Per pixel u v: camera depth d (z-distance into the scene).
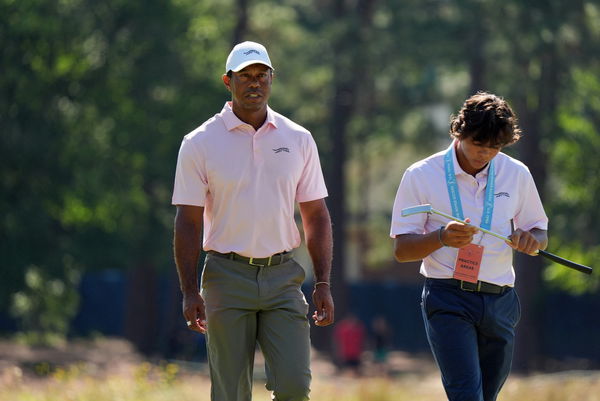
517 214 22.81
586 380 57.22
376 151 162.00
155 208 120.38
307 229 23.08
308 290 150.12
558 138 110.88
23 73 91.12
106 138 103.50
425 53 133.38
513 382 59.25
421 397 57.62
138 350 126.44
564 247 109.62
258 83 21.97
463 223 20.86
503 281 22.12
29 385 51.69
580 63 111.38
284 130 22.48
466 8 120.50
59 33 92.50
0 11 89.31
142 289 136.12
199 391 53.34
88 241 116.00
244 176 22.17
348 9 146.50
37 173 93.75
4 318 141.00
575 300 135.12
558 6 107.25
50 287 101.94
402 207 22.30
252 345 22.83
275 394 22.38
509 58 116.19
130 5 106.19
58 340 110.50
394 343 158.38
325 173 150.88
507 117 21.06
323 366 124.25
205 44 117.81
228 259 22.34
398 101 150.75
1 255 92.44
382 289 159.88
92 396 48.56
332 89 144.50
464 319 22.02
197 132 22.38
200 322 22.16
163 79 110.69
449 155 22.22
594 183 108.44
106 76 101.88
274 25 141.75
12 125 91.75
